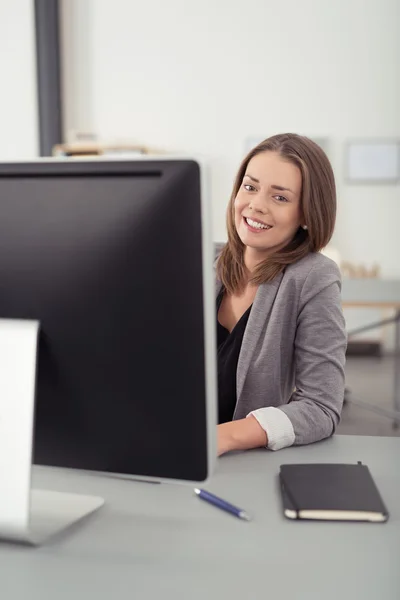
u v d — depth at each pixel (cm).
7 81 547
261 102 547
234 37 543
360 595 66
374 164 541
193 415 75
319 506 82
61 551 75
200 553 74
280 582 68
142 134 560
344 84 539
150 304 75
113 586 67
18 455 76
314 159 125
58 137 550
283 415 108
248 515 83
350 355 539
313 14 535
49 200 77
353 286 373
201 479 76
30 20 539
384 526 81
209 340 74
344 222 550
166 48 549
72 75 559
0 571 71
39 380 80
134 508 86
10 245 79
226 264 141
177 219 73
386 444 111
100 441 79
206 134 555
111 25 551
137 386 77
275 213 126
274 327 127
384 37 532
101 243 75
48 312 78
